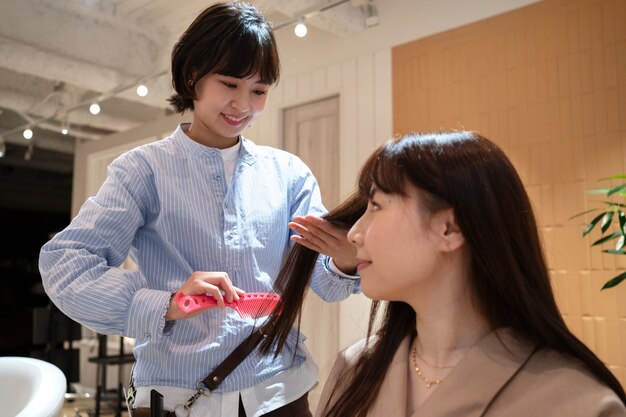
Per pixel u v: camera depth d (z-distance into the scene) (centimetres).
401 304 96
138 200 133
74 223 129
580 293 279
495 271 80
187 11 410
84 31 420
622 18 273
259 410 132
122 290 119
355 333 341
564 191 286
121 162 135
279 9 338
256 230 139
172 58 136
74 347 555
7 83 519
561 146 288
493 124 310
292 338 141
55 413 157
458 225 81
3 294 767
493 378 78
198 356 128
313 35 393
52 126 580
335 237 113
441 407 79
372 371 94
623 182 268
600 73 278
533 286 81
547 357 79
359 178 91
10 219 779
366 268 87
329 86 381
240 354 130
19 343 759
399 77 348
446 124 327
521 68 302
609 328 270
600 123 277
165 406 128
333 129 385
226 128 135
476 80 317
